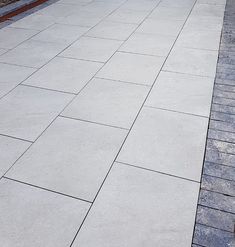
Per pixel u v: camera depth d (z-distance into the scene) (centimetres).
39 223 235
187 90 411
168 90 412
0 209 246
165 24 649
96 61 495
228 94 401
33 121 354
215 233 227
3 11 707
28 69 473
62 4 803
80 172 282
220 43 555
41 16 711
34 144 319
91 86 424
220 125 344
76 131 337
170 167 287
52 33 612
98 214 242
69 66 481
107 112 368
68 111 371
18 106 382
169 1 815
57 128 342
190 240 222
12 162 295
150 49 535
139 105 381
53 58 508
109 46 549
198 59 496
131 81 435
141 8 760
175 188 265
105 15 713
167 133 332
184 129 338
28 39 585
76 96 402
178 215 241
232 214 241
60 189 265
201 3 789
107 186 267
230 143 317
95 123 349
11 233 228
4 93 409
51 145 317
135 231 229
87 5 791
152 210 245
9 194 260
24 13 732
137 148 311
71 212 244
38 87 423
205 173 280
